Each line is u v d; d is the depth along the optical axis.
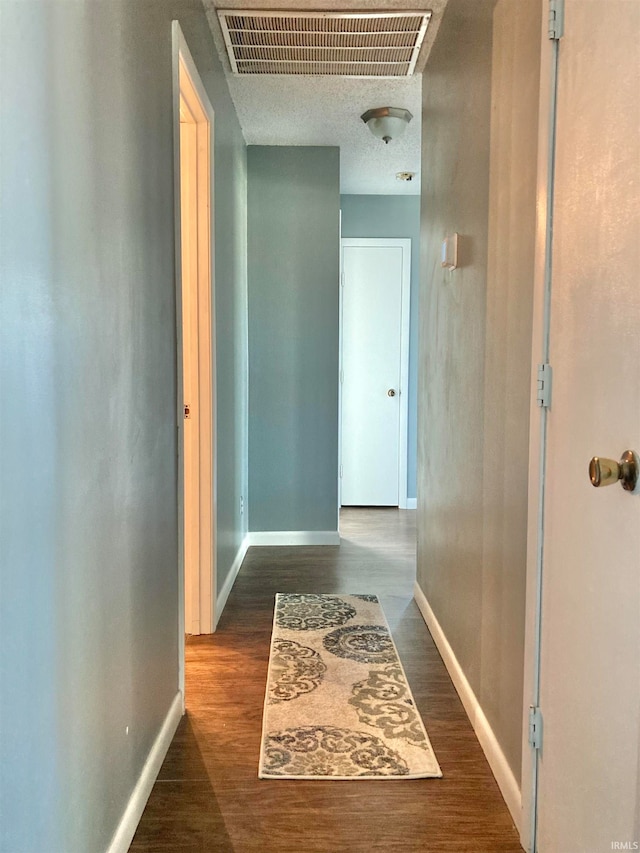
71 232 1.10
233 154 3.39
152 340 1.69
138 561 1.57
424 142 2.97
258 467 4.18
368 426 5.37
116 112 1.36
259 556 3.93
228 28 2.58
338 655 2.50
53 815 1.05
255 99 3.29
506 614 1.66
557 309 1.32
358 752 1.84
